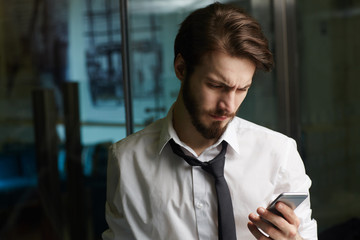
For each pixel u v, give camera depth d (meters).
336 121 2.48
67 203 2.40
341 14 2.44
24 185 2.41
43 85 2.29
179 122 0.94
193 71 0.81
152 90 1.98
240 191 0.93
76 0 2.21
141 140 1.00
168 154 0.96
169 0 1.98
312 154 2.46
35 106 2.33
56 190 2.41
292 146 0.97
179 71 0.89
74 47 2.23
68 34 2.23
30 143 2.37
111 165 1.02
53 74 2.28
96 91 2.24
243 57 0.76
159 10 1.97
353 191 2.55
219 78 0.78
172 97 2.02
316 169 2.49
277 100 2.32
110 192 1.03
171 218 0.93
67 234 2.41
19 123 2.34
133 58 1.95
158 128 1.00
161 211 0.93
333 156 2.50
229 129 0.93
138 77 1.96
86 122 2.28
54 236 2.41
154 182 0.95
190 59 0.80
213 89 0.80
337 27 2.44
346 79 2.49
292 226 0.79
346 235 2.48
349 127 2.51
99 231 2.41
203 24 0.79
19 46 2.26
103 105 2.24
